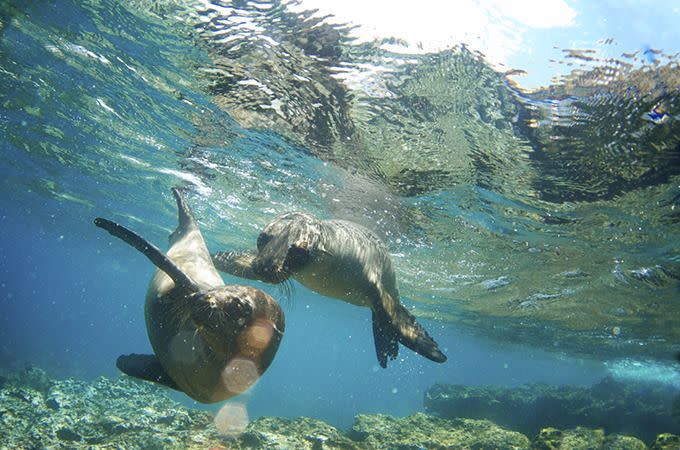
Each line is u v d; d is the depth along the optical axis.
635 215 9.56
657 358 28.08
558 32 5.73
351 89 7.61
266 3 6.42
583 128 7.11
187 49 8.05
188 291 3.60
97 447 9.05
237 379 3.33
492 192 9.83
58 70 11.09
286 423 10.91
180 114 10.71
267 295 3.31
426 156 8.98
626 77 5.95
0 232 55.84
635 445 10.23
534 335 27.77
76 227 35.78
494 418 23.36
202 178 14.78
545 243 12.12
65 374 35.00
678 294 14.23
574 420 22.03
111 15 7.96
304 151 10.34
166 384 3.93
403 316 7.13
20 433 9.91
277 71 7.81
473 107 7.22
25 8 8.85
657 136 6.95
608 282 14.48
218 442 9.62
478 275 16.50
